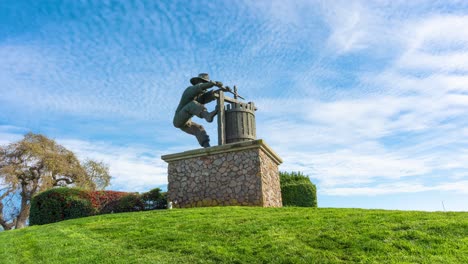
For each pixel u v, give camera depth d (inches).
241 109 616.1
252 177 547.5
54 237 381.4
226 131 609.3
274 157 622.2
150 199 612.4
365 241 294.0
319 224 345.7
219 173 572.4
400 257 264.5
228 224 366.0
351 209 431.8
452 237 296.7
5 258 324.2
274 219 377.7
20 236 411.5
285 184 715.4
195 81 644.1
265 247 293.9
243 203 542.3
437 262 254.5
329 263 260.5
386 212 389.4
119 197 616.4
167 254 296.7
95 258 299.7
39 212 581.6
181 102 642.2
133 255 299.9
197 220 397.4
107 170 1203.9
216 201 561.6
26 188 1035.9
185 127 644.1
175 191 596.7
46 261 303.3
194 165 595.5
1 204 1012.5
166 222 400.2
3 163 1013.2
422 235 300.2
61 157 1085.8
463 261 255.4
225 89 616.7
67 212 577.3
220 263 271.7
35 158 1040.8
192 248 302.2
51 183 1043.3
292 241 303.1
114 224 416.5
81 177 1109.7
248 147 557.6
